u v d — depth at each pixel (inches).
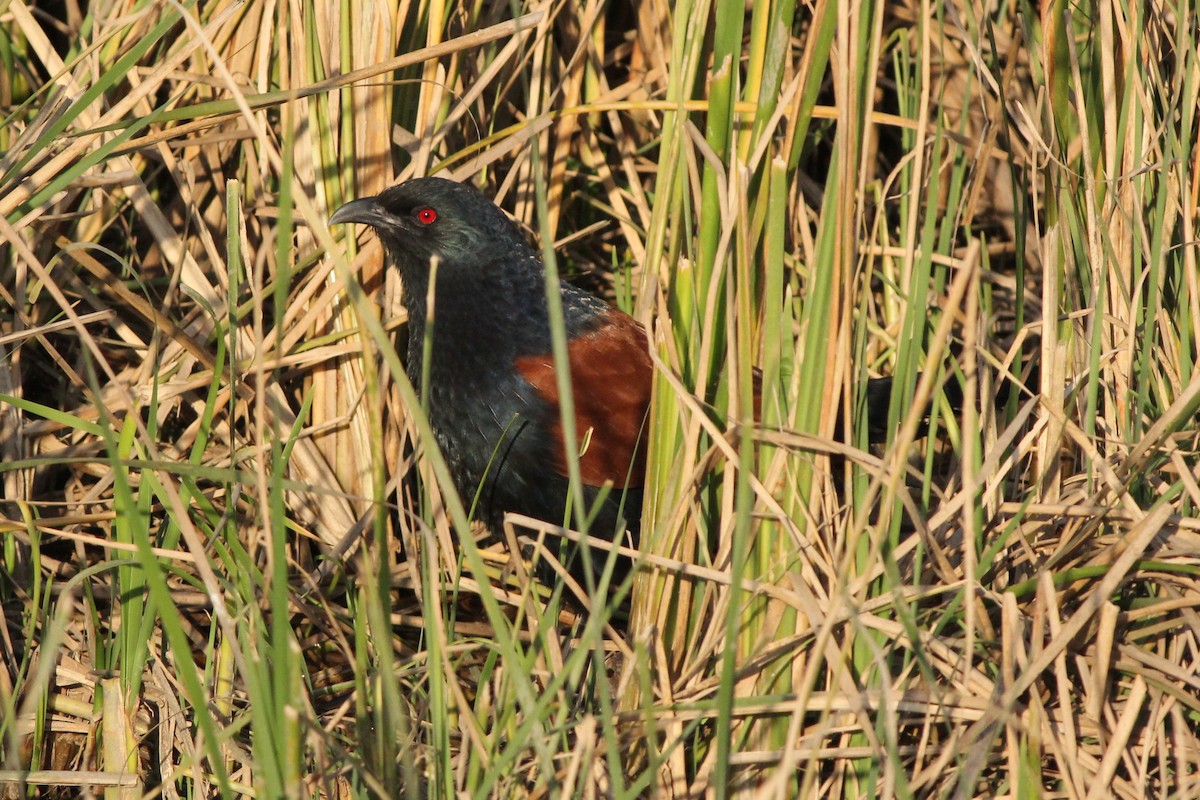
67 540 323.0
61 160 282.2
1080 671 227.6
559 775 218.8
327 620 297.9
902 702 217.5
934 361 168.6
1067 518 257.3
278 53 314.2
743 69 366.0
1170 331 280.8
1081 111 271.1
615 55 402.3
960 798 198.7
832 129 390.6
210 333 319.0
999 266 404.5
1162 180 260.1
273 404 314.0
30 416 337.1
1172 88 289.4
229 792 188.1
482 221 296.4
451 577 297.9
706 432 231.5
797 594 211.3
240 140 320.2
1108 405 276.5
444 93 322.7
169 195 355.3
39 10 352.8
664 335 224.7
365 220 297.7
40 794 264.1
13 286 321.7
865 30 208.8
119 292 285.3
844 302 217.5
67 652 284.5
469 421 306.3
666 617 237.3
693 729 225.6
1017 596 238.5
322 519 324.5
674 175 233.0
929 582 250.5
